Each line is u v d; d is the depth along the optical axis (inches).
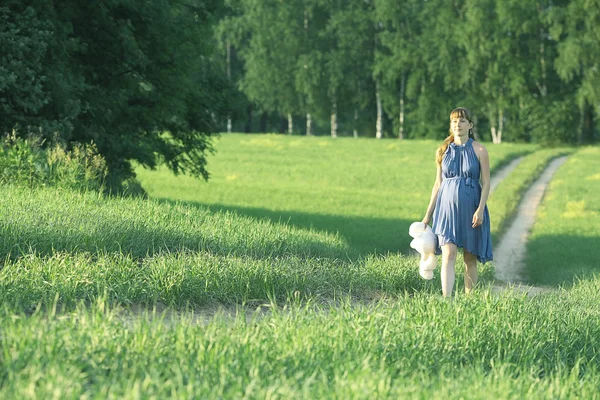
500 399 219.9
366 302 484.4
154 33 1279.5
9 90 1030.4
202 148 1603.1
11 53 1035.3
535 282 1056.2
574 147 4692.4
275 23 5364.2
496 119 5132.9
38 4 1071.6
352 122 5900.6
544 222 1795.0
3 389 185.8
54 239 469.7
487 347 312.5
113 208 639.8
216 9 1466.5
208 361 231.5
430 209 465.1
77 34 1200.8
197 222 654.5
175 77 1363.2
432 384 236.1
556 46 4763.8
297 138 4840.1
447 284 446.3
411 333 303.0
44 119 1058.7
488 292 395.5
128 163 1322.6
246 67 5615.2
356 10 5295.3
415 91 5211.6
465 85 5024.6
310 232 817.5
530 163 3361.2
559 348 342.3
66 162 867.4
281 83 5408.5
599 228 1699.1
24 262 393.7
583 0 4534.9
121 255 429.7
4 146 877.2
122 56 1224.8
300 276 468.4
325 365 245.3
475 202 452.1
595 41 4480.8
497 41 4697.3
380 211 1996.8
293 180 2928.2
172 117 1492.4
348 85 5403.5
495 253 1387.8
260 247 601.9
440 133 5182.1
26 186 748.0
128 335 250.2
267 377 223.6
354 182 2874.0
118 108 1261.1
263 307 410.6
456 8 5083.7
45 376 195.6
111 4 1184.8
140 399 185.2
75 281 360.2
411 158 3779.5
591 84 4507.9
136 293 376.5
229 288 418.0
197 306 392.8
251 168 3292.3
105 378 210.8
